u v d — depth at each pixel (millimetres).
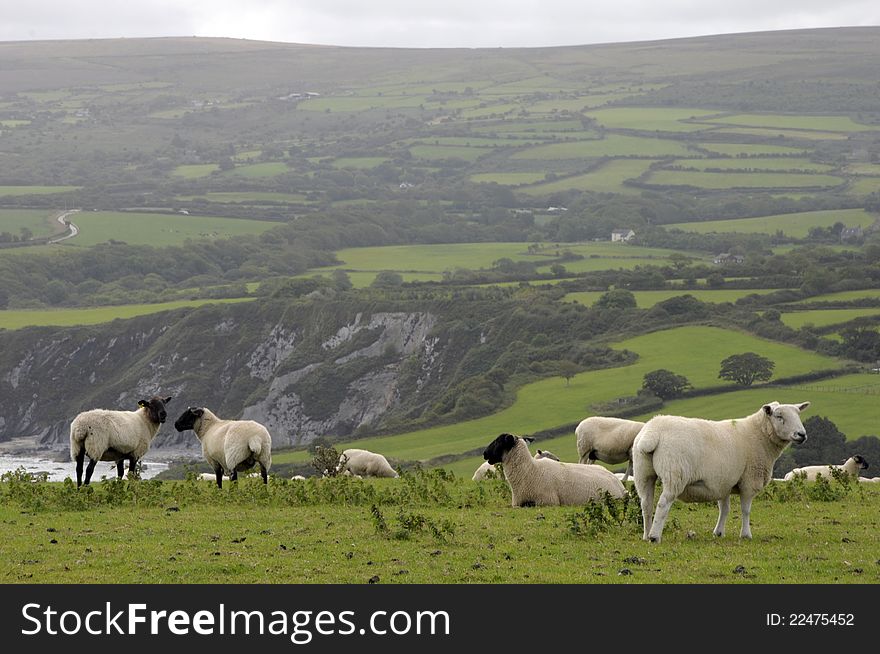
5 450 151000
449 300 166500
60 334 174750
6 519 21172
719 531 18859
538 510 22406
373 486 27297
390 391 158000
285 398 163250
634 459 18359
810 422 79938
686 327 137500
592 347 133375
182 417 27734
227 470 27328
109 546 18125
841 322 131000
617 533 19172
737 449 18172
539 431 101062
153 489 24344
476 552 17672
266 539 18844
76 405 167375
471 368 149750
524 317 153250
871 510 22984
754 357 108250
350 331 168250
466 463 91625
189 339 173500
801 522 20984
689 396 106812
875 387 103250
